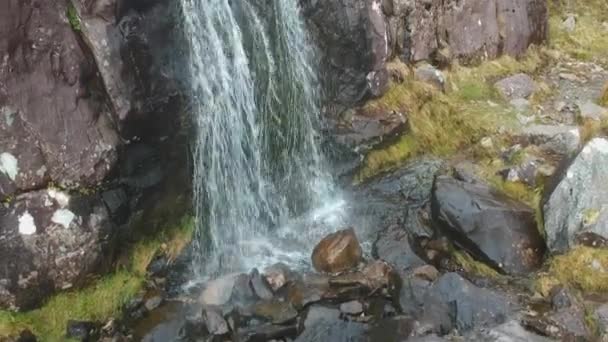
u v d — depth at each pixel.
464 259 6.87
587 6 12.56
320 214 7.94
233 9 7.55
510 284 6.52
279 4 8.05
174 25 6.86
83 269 6.39
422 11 9.27
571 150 7.80
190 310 6.45
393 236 7.33
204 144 7.29
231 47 7.54
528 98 9.56
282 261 7.12
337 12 8.47
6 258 6.11
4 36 5.86
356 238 7.14
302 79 8.38
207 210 7.41
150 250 6.95
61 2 6.08
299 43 8.37
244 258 7.23
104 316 6.35
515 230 6.82
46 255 6.23
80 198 6.34
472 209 6.94
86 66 6.24
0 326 6.02
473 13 9.97
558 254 6.61
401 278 6.55
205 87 7.25
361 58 8.59
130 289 6.59
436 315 6.11
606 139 7.00
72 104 6.23
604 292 6.27
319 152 8.46
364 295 6.41
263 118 7.95
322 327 6.04
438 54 9.57
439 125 8.84
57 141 6.18
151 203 6.92
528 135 8.38
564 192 6.76
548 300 6.20
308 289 6.53
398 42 9.16
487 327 5.85
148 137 6.69
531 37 10.88
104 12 6.28
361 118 8.52
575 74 10.48
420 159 8.50
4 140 6.01
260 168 7.93
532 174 7.62
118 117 6.36
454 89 9.42
